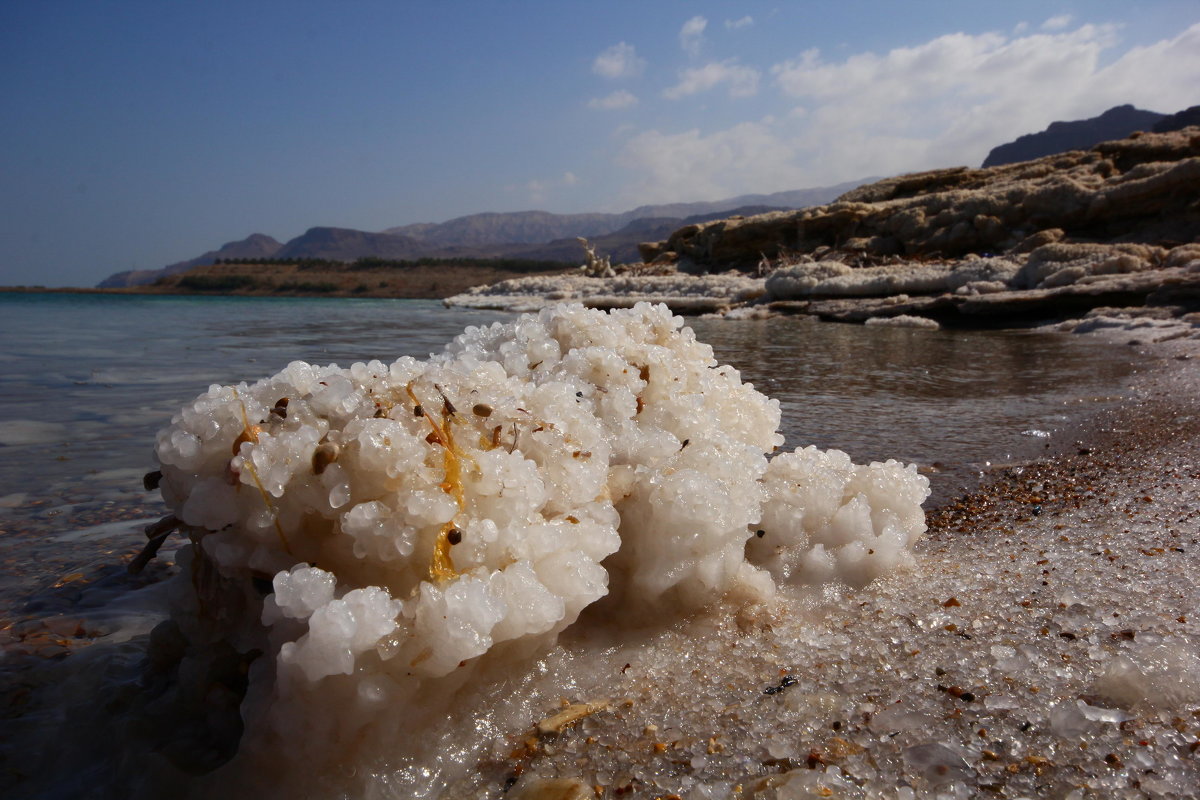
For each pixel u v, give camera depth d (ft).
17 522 9.68
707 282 83.71
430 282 259.60
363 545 4.93
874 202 114.21
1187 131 86.84
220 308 87.71
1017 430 15.12
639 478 6.55
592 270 134.51
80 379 22.52
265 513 5.03
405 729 4.78
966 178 109.70
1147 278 45.83
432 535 5.10
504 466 5.32
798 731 4.99
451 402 5.89
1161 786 4.34
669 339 8.98
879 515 7.76
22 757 5.04
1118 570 7.38
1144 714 4.96
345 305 111.55
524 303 94.27
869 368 26.68
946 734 4.86
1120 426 14.94
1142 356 27.45
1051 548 8.21
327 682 4.51
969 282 56.85
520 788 4.56
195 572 5.58
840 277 68.03
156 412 17.11
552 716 5.23
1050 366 25.99
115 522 9.76
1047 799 4.28
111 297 152.97
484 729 5.08
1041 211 77.20
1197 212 65.77
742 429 8.61
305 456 5.09
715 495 6.26
